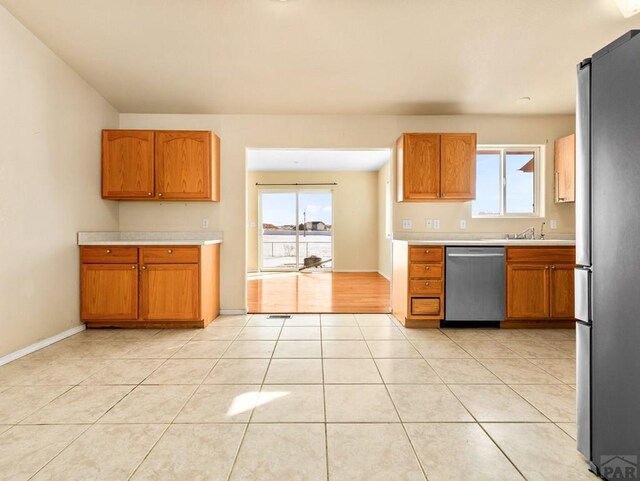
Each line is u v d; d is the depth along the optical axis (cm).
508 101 351
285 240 802
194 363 241
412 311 332
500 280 331
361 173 795
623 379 118
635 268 113
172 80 313
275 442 149
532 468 134
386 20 228
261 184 793
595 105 129
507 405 183
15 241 246
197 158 352
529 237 385
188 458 138
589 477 129
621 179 118
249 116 387
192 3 213
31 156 259
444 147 351
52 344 282
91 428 160
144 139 348
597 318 129
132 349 270
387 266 695
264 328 330
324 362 244
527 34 242
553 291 330
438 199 361
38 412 174
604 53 125
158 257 322
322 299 470
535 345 284
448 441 151
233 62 281
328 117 388
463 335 311
